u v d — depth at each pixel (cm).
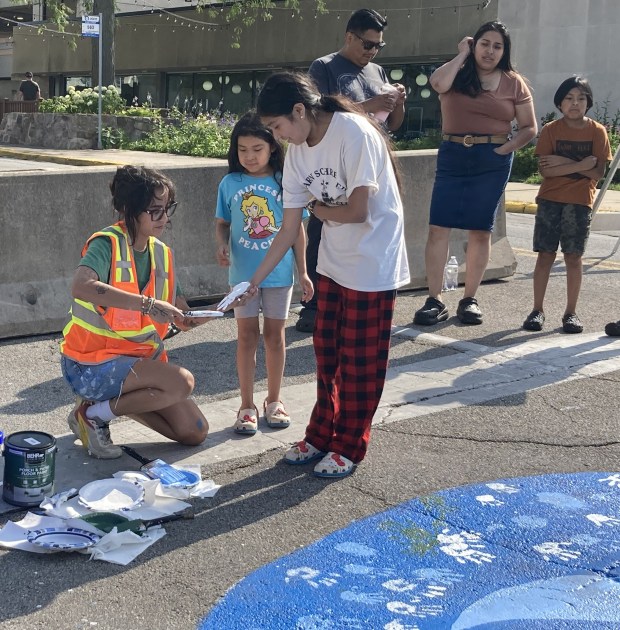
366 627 302
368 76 669
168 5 3559
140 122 2141
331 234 411
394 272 408
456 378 569
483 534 371
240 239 479
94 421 429
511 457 450
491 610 314
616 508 397
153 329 433
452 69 688
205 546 355
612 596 326
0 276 627
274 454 448
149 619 303
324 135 389
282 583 329
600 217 1409
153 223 414
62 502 378
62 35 3272
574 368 595
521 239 1241
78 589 321
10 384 544
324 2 2489
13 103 2561
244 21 2609
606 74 2259
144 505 383
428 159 845
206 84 2995
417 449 457
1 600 312
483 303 788
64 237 654
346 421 422
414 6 2394
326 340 426
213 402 520
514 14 2345
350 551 354
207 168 731
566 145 669
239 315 463
